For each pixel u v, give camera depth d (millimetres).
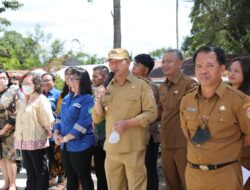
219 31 23000
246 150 3729
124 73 4066
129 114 4062
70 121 4852
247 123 3010
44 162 5566
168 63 4484
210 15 22516
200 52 3084
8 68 30859
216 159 3041
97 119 4312
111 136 3938
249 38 21656
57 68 25094
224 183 3031
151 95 4133
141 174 4133
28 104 5473
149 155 4867
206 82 3041
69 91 5621
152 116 4070
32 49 40156
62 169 6168
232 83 4156
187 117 3203
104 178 5227
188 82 4469
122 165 4184
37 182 5555
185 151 4449
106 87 4203
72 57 36062
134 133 4086
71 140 4781
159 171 6383
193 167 3170
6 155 6000
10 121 5902
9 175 6113
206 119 3084
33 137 5434
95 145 4969
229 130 3041
